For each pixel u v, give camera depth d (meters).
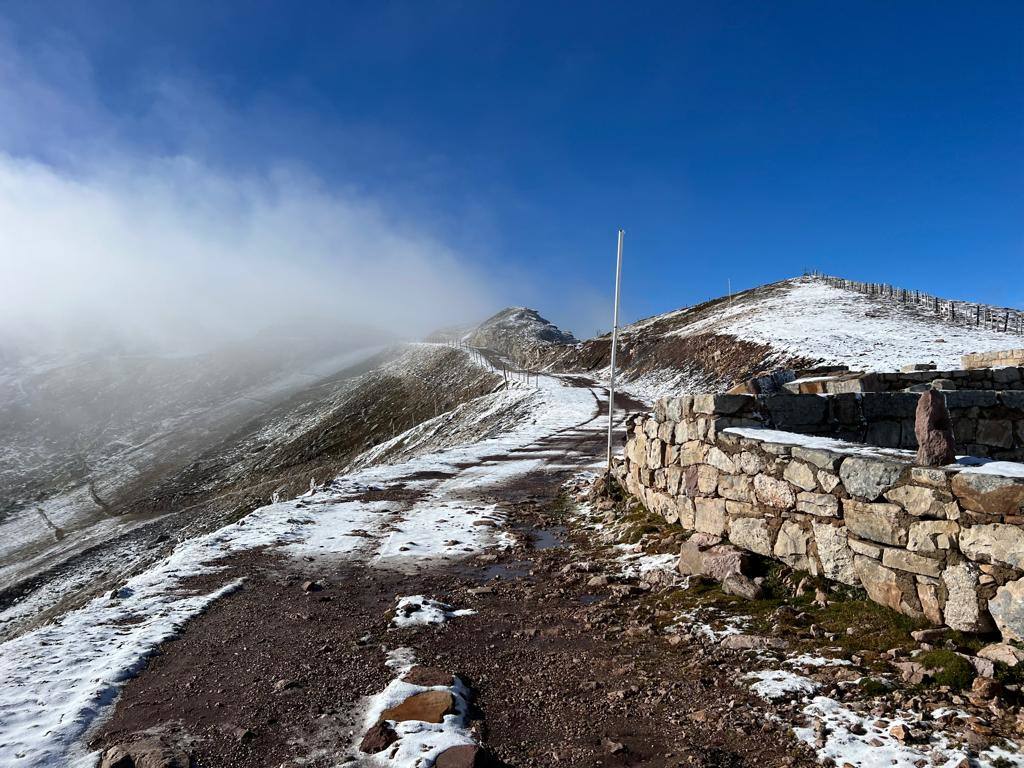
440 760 3.55
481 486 17.00
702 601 6.23
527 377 68.00
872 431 8.42
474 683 4.84
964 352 33.91
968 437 9.08
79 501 79.31
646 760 3.61
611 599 6.89
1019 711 3.57
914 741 3.44
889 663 4.39
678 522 8.89
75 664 5.35
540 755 3.73
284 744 3.92
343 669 5.16
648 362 63.22
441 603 7.01
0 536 67.19
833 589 5.66
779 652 4.87
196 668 5.29
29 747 3.91
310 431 96.25
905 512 4.94
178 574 8.59
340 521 12.57
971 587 4.36
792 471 6.25
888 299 59.28
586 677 4.84
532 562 9.10
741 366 44.09
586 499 13.45
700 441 8.14
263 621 6.61
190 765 3.66
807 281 85.19
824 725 3.75
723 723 3.92
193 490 76.75
